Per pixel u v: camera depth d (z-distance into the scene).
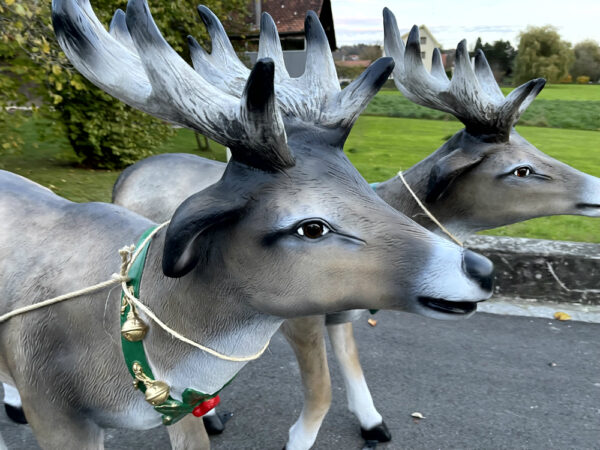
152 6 7.27
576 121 13.13
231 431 2.78
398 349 3.54
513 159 2.21
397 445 2.69
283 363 3.37
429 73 2.39
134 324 1.42
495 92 2.45
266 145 1.19
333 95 1.41
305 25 1.49
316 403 2.36
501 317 3.95
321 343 2.27
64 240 1.65
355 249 1.25
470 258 1.24
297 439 2.46
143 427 1.64
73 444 1.59
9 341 1.58
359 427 2.82
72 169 7.82
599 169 7.95
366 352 3.50
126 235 1.62
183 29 8.02
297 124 1.35
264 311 1.37
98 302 1.50
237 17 9.81
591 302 4.07
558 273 4.07
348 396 2.70
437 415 2.91
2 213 1.73
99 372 1.51
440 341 3.65
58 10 1.24
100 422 1.61
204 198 1.23
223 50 1.65
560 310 4.02
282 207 1.24
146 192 2.79
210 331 1.43
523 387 3.15
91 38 1.27
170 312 1.44
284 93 1.41
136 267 1.48
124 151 7.63
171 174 2.79
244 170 1.27
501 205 2.27
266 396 3.06
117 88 1.30
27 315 1.55
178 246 1.19
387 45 2.39
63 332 1.52
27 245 1.66
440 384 3.18
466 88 2.15
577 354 3.50
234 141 1.21
